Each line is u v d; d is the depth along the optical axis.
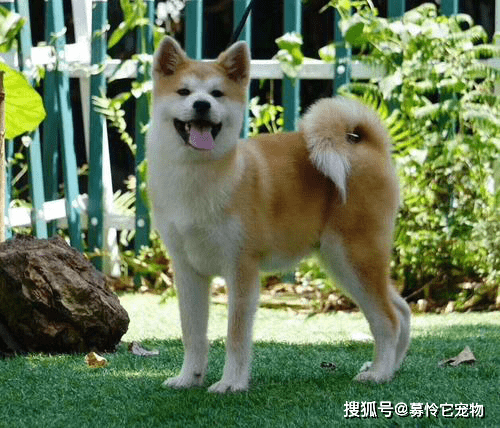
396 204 5.81
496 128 8.43
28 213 9.19
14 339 6.26
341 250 5.65
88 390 5.39
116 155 11.64
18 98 7.54
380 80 8.81
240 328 5.32
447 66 8.57
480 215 8.49
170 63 5.39
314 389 5.42
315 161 5.68
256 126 9.20
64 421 4.83
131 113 11.55
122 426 4.75
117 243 10.69
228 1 12.00
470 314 8.23
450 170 8.43
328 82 11.34
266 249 5.43
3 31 7.98
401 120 8.65
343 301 8.54
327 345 6.83
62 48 9.12
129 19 9.05
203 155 5.13
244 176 5.32
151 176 5.40
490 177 8.62
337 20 8.98
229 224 5.25
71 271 6.27
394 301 5.92
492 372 5.83
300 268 8.88
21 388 5.43
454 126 8.66
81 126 11.84
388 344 5.68
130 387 5.45
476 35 8.66
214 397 5.19
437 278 8.58
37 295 6.10
